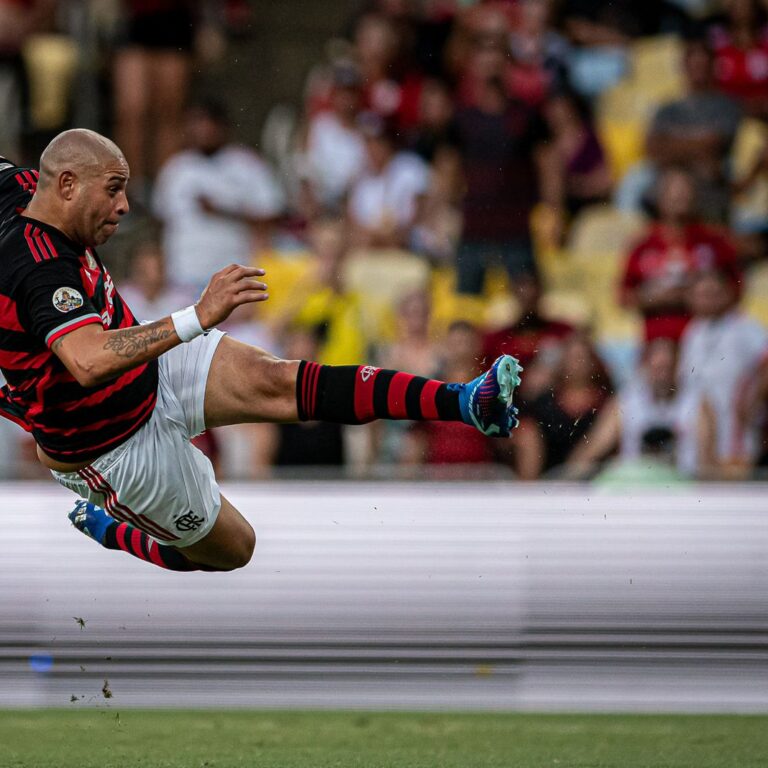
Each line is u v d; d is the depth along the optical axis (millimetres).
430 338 28109
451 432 25922
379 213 31328
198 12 34406
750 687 21797
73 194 12602
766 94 32469
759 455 27188
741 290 30250
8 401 13609
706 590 22188
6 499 22406
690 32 33531
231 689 21938
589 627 22172
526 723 19844
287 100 34750
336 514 22531
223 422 13742
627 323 29734
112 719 20016
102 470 13656
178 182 31375
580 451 26109
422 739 18391
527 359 26766
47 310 12180
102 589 22125
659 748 17797
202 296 11805
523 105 31562
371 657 22094
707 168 31531
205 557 15000
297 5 35438
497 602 22266
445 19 32406
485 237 30625
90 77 33562
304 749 17609
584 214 31438
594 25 33781
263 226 31844
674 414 27297
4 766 16438
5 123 33000
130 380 13219
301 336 28250
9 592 22125
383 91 32281
